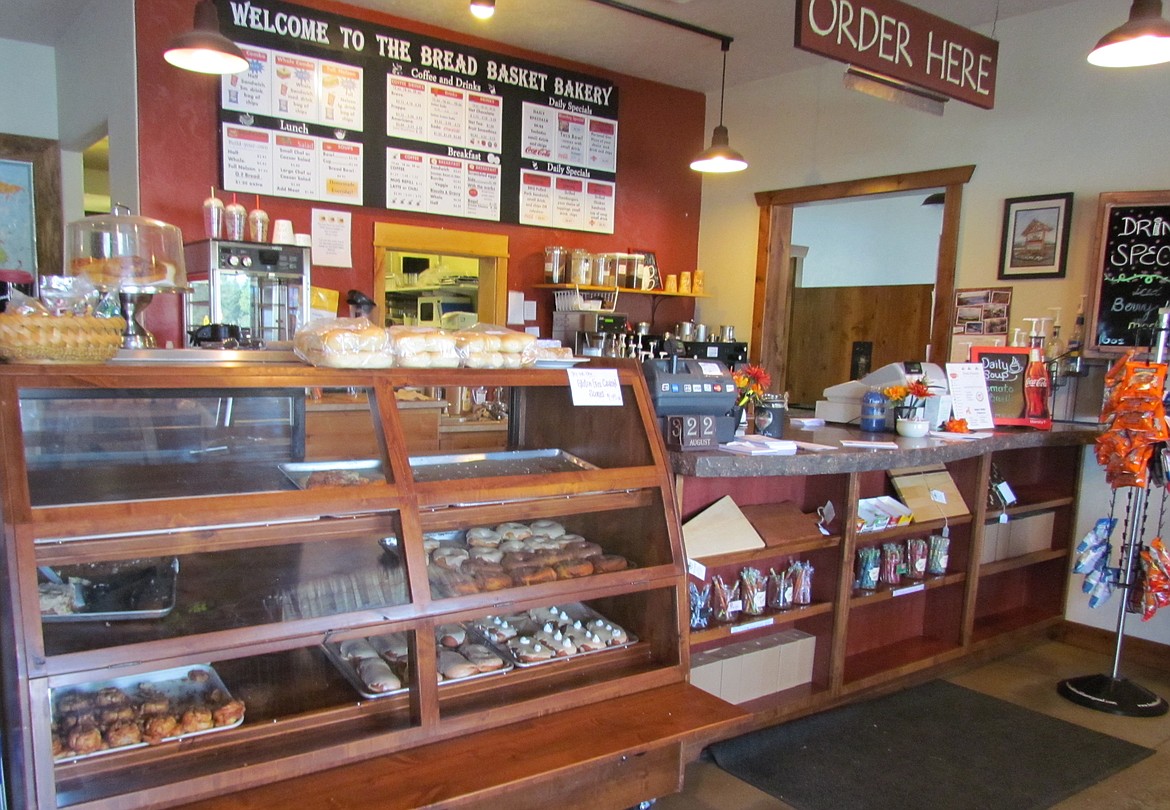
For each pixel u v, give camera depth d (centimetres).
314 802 143
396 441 174
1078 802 255
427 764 158
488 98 539
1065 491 408
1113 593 390
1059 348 424
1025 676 360
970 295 475
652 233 632
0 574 130
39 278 178
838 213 806
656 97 622
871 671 314
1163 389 323
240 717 154
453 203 533
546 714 183
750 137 613
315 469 196
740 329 623
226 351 184
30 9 488
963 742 290
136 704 153
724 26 492
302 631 153
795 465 258
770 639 296
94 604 154
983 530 346
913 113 502
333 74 481
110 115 461
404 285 682
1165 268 388
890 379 375
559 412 244
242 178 459
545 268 575
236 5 448
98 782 138
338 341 175
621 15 481
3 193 541
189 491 171
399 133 508
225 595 166
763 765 268
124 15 430
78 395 172
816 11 280
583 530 238
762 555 270
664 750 198
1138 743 296
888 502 326
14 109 544
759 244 606
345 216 496
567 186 582
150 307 444
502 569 195
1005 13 445
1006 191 457
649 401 218
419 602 166
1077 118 426
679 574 206
